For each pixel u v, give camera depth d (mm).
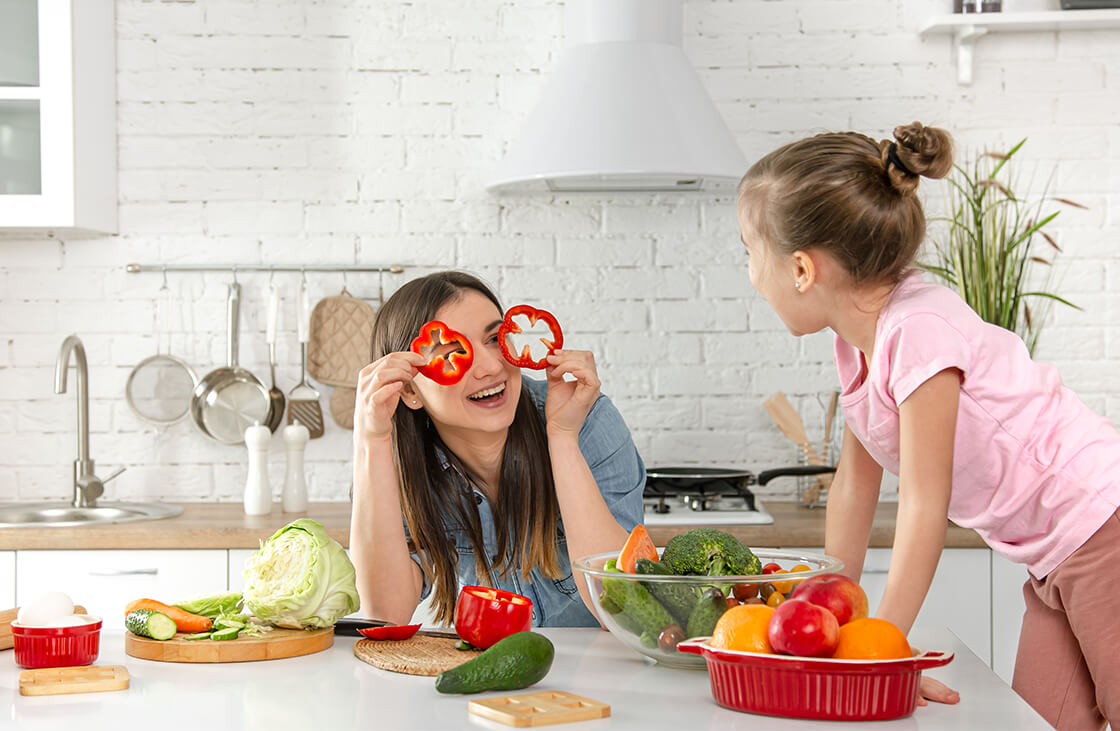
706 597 1034
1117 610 1451
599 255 2896
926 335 1315
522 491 1558
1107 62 2830
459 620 1147
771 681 915
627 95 2525
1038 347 2836
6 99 2582
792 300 1405
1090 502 1448
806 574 1039
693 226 2893
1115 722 1483
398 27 2906
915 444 1294
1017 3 2840
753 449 2893
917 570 1249
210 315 2906
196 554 2348
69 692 992
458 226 2908
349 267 2898
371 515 1441
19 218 2594
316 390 2891
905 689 908
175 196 2895
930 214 2830
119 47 2883
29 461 2883
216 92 2895
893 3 2865
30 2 2609
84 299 2889
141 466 2898
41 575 2322
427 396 1466
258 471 2600
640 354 2895
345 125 2906
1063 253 2830
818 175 1322
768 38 2881
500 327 1472
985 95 2846
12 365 2879
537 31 2906
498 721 897
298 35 2900
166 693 996
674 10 2650
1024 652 1638
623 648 1204
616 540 1448
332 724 895
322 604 1182
